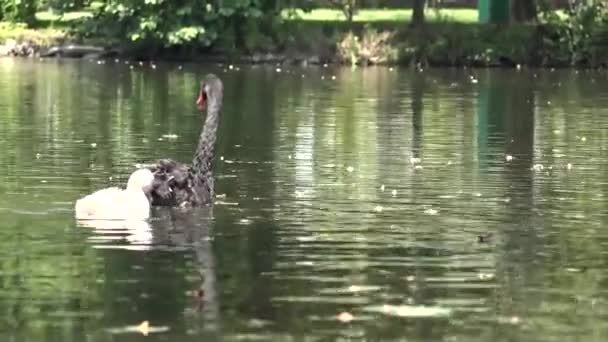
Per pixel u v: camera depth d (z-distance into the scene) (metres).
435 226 11.95
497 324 8.45
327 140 19.77
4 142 18.53
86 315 8.55
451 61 43.66
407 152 18.28
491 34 44.03
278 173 15.66
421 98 29.27
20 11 46.97
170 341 7.98
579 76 39.41
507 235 11.55
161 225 11.77
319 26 44.81
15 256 10.31
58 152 17.39
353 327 8.34
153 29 43.47
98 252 10.50
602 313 8.74
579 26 44.25
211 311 8.67
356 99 28.66
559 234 11.62
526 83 35.50
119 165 16.08
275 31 44.25
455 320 8.54
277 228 11.70
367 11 56.56
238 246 10.83
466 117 24.30
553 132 21.50
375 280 9.62
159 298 8.99
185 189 12.91
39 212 12.38
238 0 43.38
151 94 29.20
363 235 11.42
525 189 14.52
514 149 18.81
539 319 8.59
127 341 7.97
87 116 23.12
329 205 13.10
